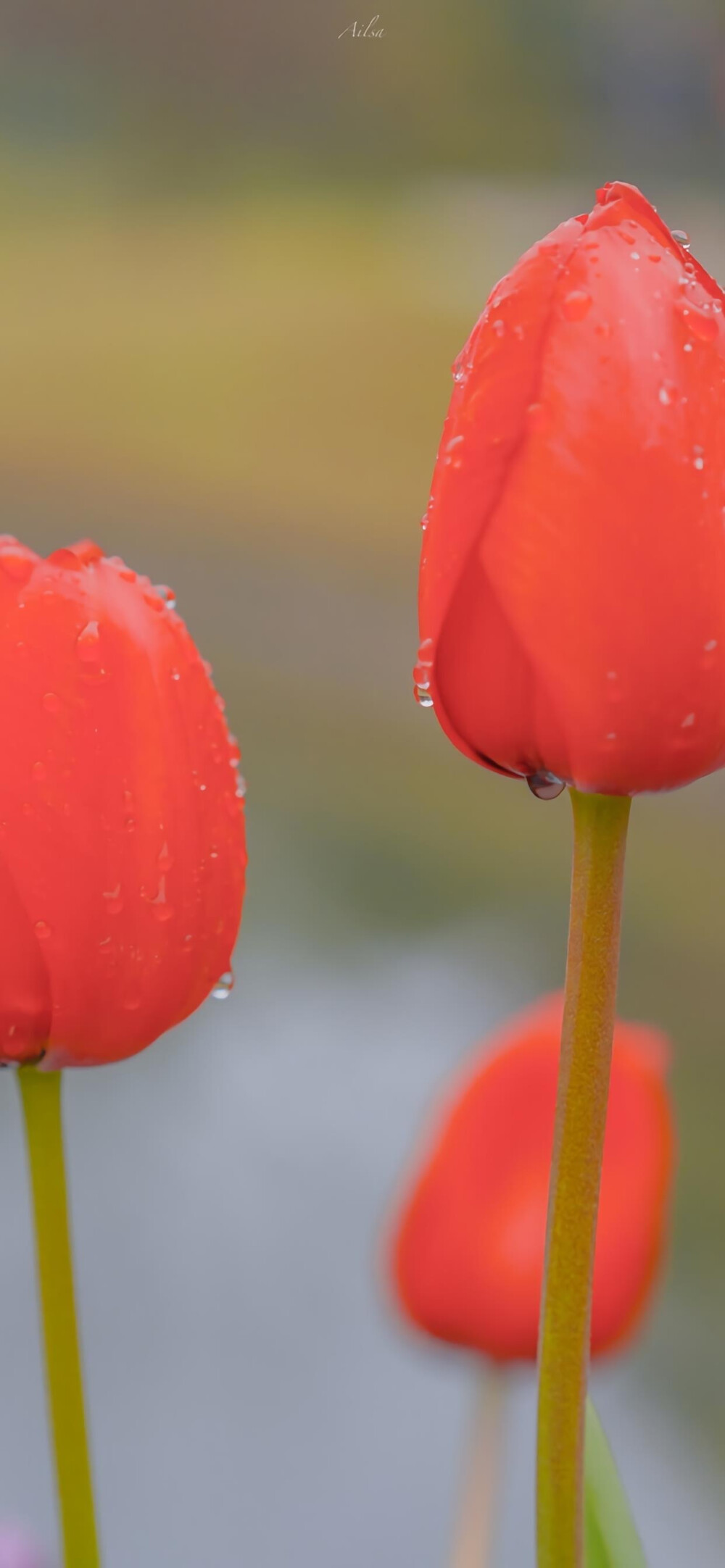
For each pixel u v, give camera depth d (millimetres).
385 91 4113
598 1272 641
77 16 5129
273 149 5105
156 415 5047
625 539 485
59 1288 501
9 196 5629
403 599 4168
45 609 500
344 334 4570
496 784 3609
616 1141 642
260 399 4770
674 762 490
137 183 5531
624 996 2629
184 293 5449
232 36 4934
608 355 487
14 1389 2059
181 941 503
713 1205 2219
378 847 3199
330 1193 2293
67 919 498
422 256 4062
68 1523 502
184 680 507
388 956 2855
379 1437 1934
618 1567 548
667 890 2930
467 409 491
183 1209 2250
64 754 498
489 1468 641
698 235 2641
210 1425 1934
